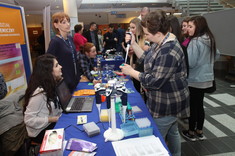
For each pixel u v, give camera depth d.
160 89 1.19
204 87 1.85
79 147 0.94
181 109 1.23
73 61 1.93
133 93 1.76
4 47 2.54
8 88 2.65
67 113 1.37
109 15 13.17
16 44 2.80
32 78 1.38
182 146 1.99
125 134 1.05
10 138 1.35
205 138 2.11
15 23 2.80
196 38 1.74
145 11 2.14
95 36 5.46
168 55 1.06
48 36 4.20
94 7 10.88
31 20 11.55
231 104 3.01
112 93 1.12
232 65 4.61
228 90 3.69
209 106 2.95
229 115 2.63
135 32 2.08
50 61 1.40
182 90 1.19
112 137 1.01
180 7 7.00
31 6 8.70
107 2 9.73
